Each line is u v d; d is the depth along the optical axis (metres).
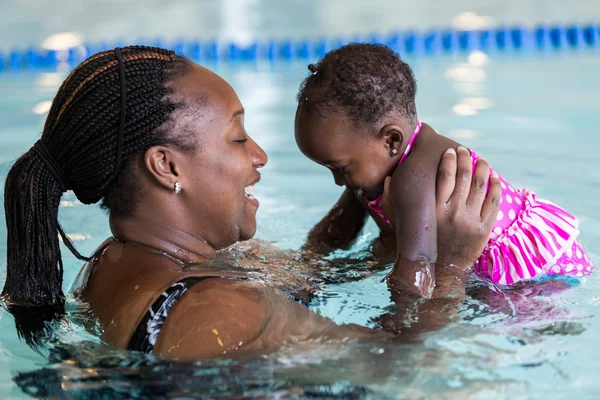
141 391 1.36
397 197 2.07
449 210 2.00
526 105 4.68
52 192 1.63
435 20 6.98
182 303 1.45
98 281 1.64
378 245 2.40
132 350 1.42
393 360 1.45
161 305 1.45
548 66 5.83
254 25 7.09
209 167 1.59
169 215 1.63
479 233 2.00
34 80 5.70
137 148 1.54
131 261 1.61
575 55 6.16
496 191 2.06
